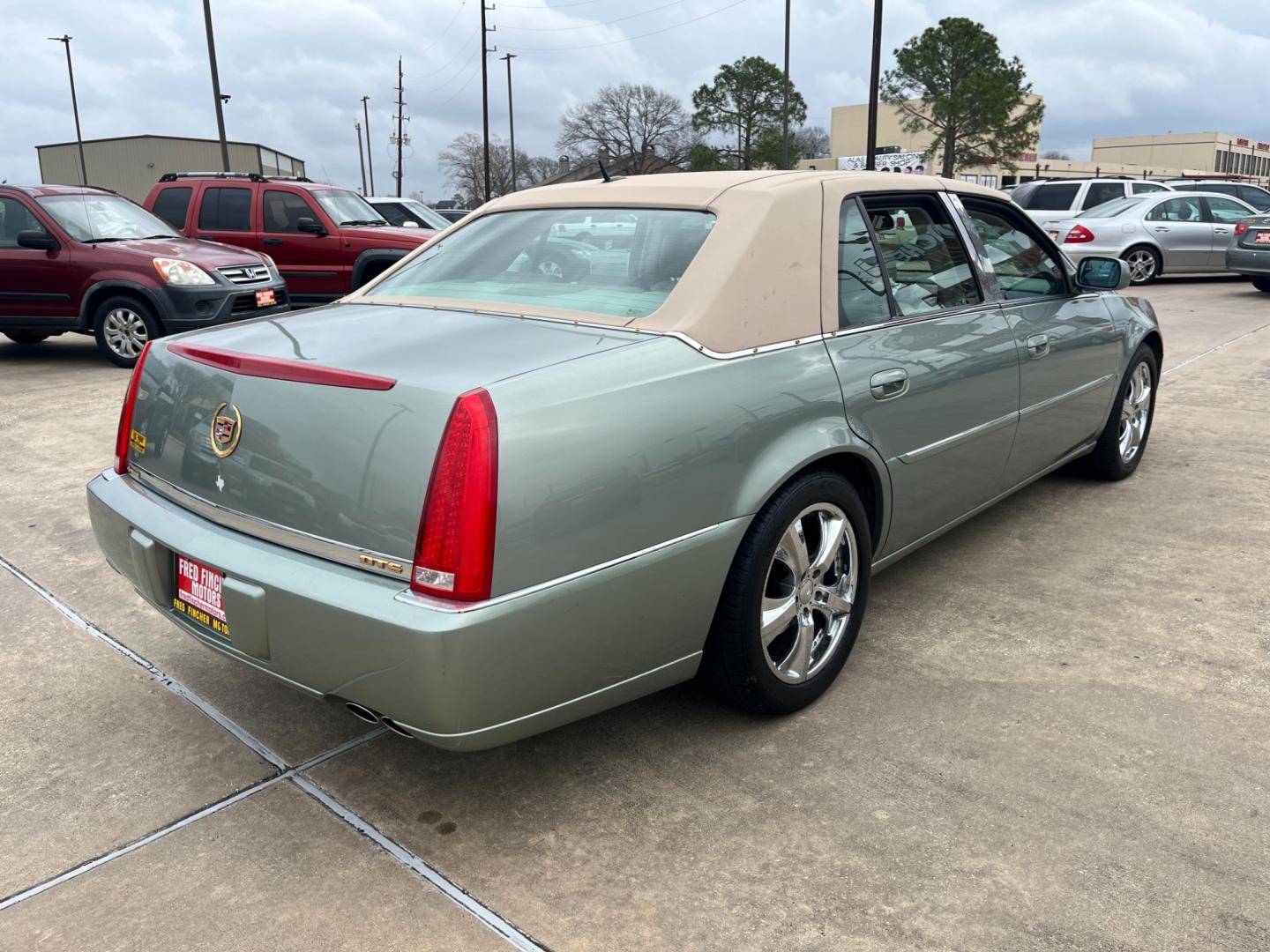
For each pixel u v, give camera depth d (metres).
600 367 2.23
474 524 1.96
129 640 3.37
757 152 54.88
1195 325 10.45
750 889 2.13
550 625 2.09
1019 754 2.61
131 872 2.21
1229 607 3.49
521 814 2.41
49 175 64.94
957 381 3.25
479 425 1.97
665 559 2.29
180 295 8.48
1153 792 2.42
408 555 2.01
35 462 5.55
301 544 2.19
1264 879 2.12
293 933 2.02
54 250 8.62
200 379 2.46
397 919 2.06
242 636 2.24
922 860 2.20
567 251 2.88
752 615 2.56
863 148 76.94
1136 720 2.76
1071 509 4.60
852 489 2.84
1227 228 15.14
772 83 55.69
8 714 2.89
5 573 3.95
